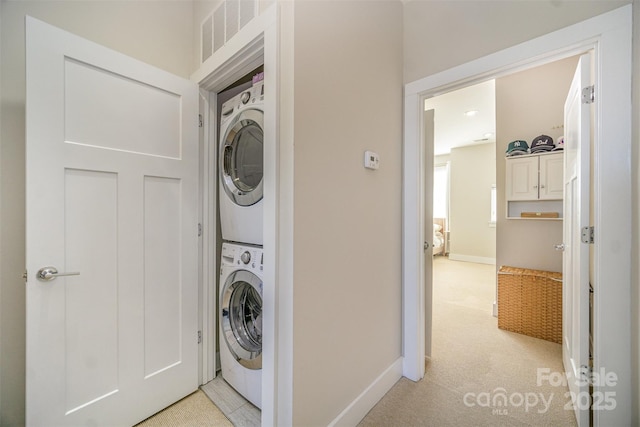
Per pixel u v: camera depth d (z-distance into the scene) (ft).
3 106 3.89
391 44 5.53
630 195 3.60
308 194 3.71
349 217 4.44
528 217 8.79
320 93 3.90
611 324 3.73
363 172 4.75
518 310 8.03
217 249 6.32
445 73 5.30
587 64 4.17
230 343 5.34
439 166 22.44
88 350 4.03
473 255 19.45
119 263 4.33
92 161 4.04
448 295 11.65
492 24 4.80
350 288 4.46
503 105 9.45
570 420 4.60
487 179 18.94
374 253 5.04
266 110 3.80
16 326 3.98
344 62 4.33
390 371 5.46
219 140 5.87
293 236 3.52
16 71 3.97
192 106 5.30
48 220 3.67
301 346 3.63
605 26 3.75
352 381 4.51
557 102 8.57
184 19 5.76
